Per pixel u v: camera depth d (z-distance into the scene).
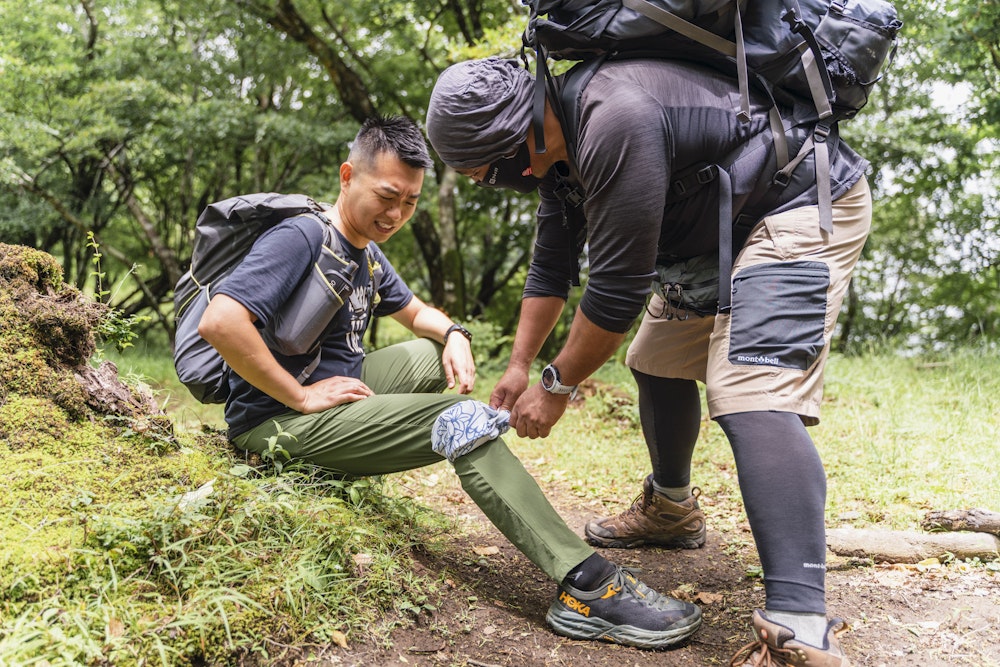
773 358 1.92
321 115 11.23
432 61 11.54
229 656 1.75
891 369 5.93
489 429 2.13
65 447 2.12
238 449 2.52
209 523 1.99
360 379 2.67
